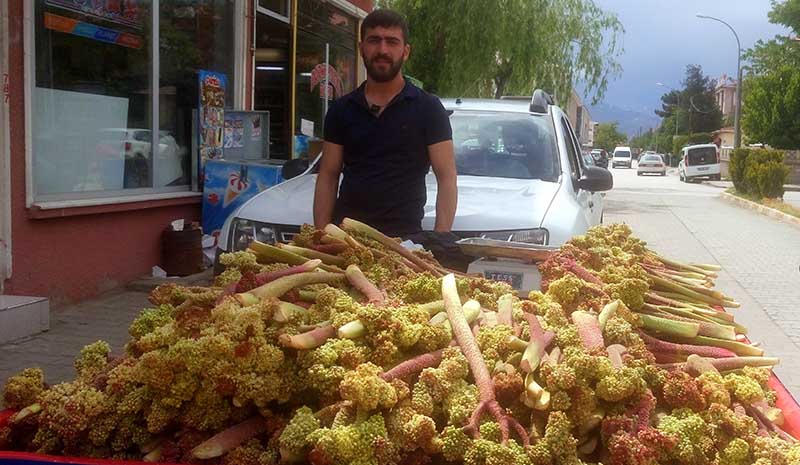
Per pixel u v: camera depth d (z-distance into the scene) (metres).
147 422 2.06
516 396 2.10
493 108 6.73
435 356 2.20
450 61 17.33
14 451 2.09
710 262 12.02
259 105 11.48
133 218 8.00
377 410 1.99
